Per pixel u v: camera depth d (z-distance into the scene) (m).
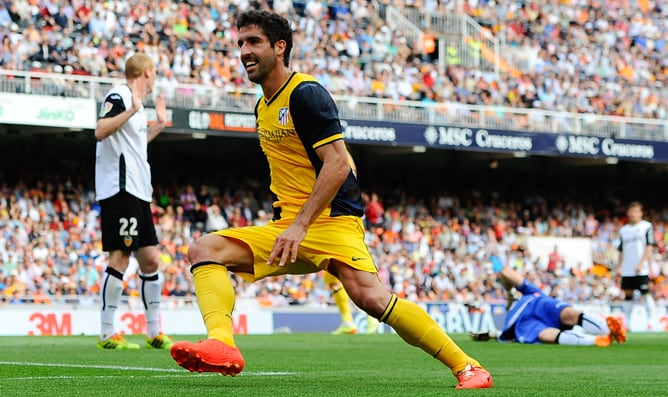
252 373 10.38
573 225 42.09
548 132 37.56
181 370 10.30
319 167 8.13
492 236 39.31
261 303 29.00
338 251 8.09
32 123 29.14
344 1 40.25
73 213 32.31
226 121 32.22
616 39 45.84
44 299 25.27
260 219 35.31
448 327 29.17
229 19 36.75
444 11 42.56
